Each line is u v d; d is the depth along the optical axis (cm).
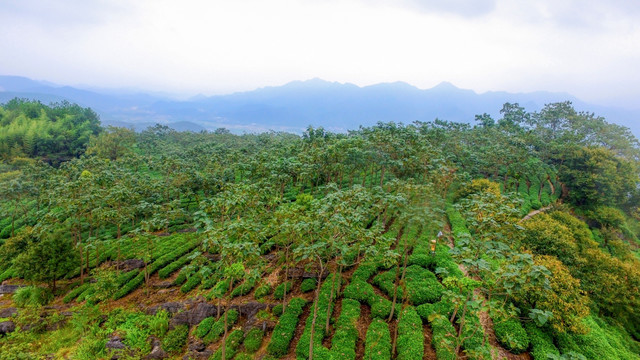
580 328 2442
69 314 3428
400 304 2786
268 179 5247
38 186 6744
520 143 6812
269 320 2830
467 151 6662
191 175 5784
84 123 15325
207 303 3131
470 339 2377
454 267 3228
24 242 4503
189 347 2753
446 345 2075
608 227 5944
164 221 3875
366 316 2748
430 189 3669
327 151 5306
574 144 7338
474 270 2200
